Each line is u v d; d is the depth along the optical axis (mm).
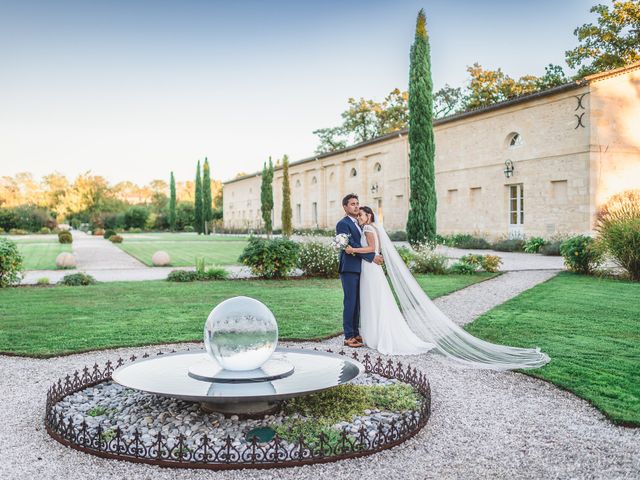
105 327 7863
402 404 4406
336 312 9156
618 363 5699
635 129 21969
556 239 21766
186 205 72500
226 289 12297
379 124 51031
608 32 27422
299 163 47281
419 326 6547
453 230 28438
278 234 47250
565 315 8539
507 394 4844
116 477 3270
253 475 3279
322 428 3914
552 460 3467
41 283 13344
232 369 4375
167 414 4281
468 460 3479
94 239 42469
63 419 4156
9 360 6121
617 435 3863
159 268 18188
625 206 14242
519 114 24141
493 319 8281
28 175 117938
